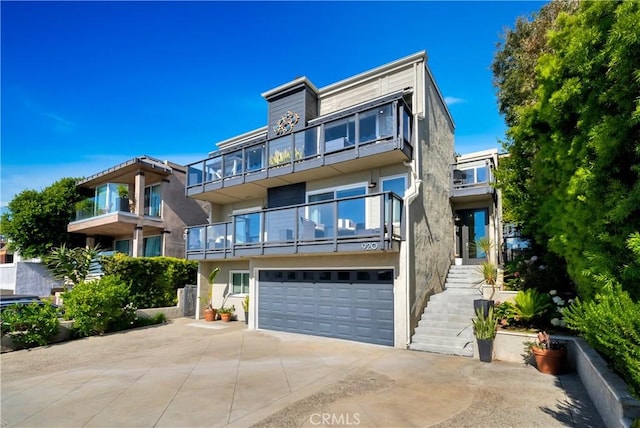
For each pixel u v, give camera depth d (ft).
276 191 47.32
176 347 33.09
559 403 17.81
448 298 37.42
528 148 28.63
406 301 31.68
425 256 37.70
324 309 37.27
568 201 20.36
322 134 38.88
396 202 32.91
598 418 15.90
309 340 35.29
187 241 50.34
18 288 69.87
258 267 43.04
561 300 28.12
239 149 46.75
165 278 55.06
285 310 40.50
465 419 16.05
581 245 19.24
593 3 16.69
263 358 27.96
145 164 64.59
